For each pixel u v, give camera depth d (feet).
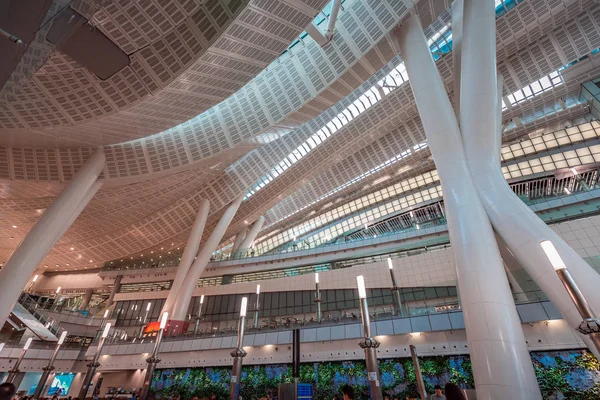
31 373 62.23
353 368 39.73
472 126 26.78
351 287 73.00
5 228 80.64
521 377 16.69
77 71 33.68
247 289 87.71
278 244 128.47
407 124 88.99
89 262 114.01
